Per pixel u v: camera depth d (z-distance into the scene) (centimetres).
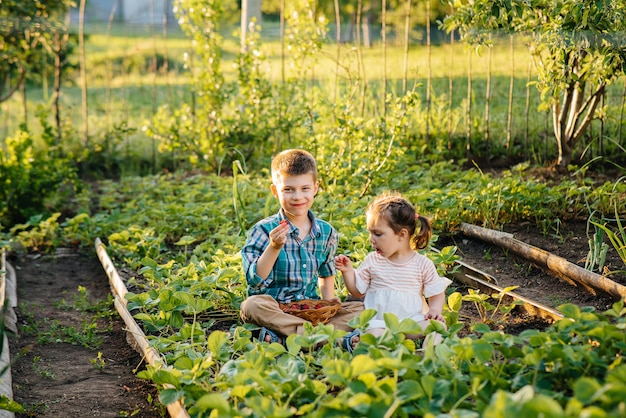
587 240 603
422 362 325
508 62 1306
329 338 352
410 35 1179
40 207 830
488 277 527
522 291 515
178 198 810
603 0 617
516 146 922
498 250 607
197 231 700
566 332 344
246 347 397
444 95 1005
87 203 860
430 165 896
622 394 250
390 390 300
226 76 1355
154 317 439
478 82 1149
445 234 649
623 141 848
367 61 1291
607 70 680
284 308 428
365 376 300
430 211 664
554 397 296
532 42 729
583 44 639
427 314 409
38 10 990
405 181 758
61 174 837
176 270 584
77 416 393
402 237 414
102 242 721
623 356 328
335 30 2023
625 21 632
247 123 943
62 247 751
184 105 973
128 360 472
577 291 502
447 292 517
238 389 307
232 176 938
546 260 534
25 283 648
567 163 816
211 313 493
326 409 292
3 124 1276
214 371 386
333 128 803
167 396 337
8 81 1206
